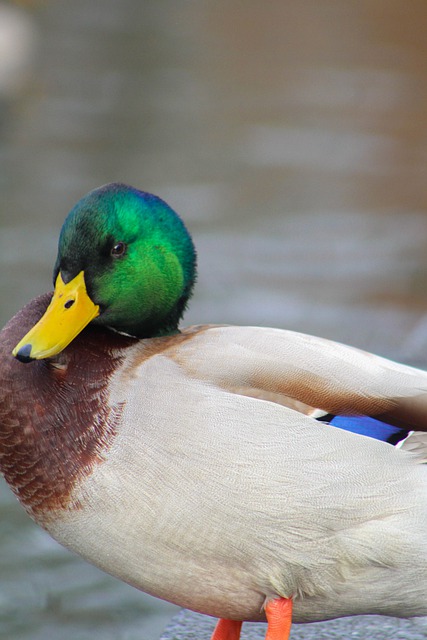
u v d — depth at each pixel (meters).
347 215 19.66
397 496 5.06
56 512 5.15
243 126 25.48
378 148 23.89
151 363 5.23
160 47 33.94
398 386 5.30
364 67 31.36
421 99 27.83
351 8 40.78
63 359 5.29
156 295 5.68
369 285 16.38
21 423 5.16
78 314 5.41
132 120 25.89
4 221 18.73
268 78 30.09
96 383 5.19
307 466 5.01
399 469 5.08
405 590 5.26
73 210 5.58
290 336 5.48
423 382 5.36
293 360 5.29
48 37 34.06
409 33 36.38
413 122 25.81
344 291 16.08
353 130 25.14
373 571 5.16
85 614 8.95
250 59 32.47
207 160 22.86
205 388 5.09
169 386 5.11
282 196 20.62
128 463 5.02
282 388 5.20
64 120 25.78
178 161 22.77
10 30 29.20
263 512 5.00
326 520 5.05
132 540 5.10
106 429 5.08
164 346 5.41
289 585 5.23
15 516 10.22
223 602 5.40
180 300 5.82
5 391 5.23
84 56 32.06
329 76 30.33
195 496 4.98
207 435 4.99
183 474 4.98
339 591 5.27
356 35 36.12
